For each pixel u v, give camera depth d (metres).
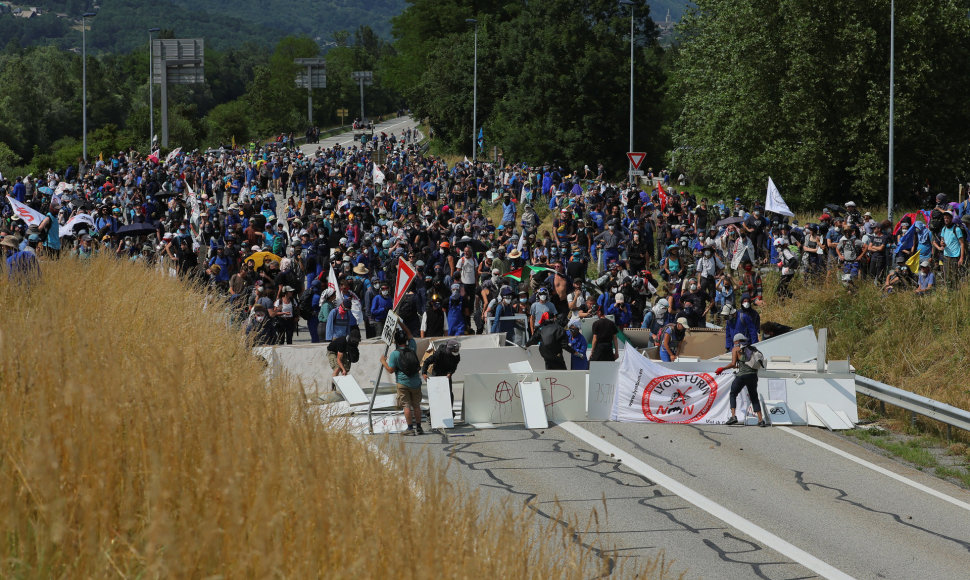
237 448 10.45
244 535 9.10
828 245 46.44
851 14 78.44
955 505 21.56
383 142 157.12
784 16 79.62
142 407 10.86
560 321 39.88
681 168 114.62
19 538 8.61
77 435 9.64
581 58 143.38
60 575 8.51
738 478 23.30
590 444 26.53
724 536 18.97
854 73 77.62
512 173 94.06
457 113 171.12
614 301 42.44
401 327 27.27
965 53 80.06
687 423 29.52
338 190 84.25
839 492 22.36
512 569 10.62
